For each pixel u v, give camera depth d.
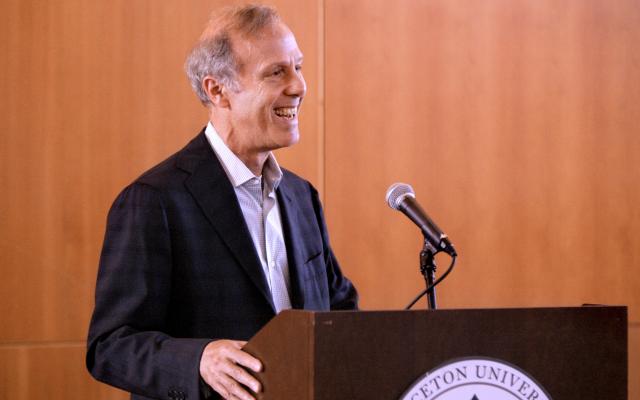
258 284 3.47
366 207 6.45
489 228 6.69
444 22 6.66
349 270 6.40
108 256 3.42
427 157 6.58
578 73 6.92
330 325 2.26
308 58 6.38
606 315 2.56
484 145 6.70
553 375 2.49
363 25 6.50
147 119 5.98
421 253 3.31
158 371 2.93
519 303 6.73
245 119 3.64
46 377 5.77
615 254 6.93
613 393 2.56
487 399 2.41
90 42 5.89
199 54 3.73
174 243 3.43
